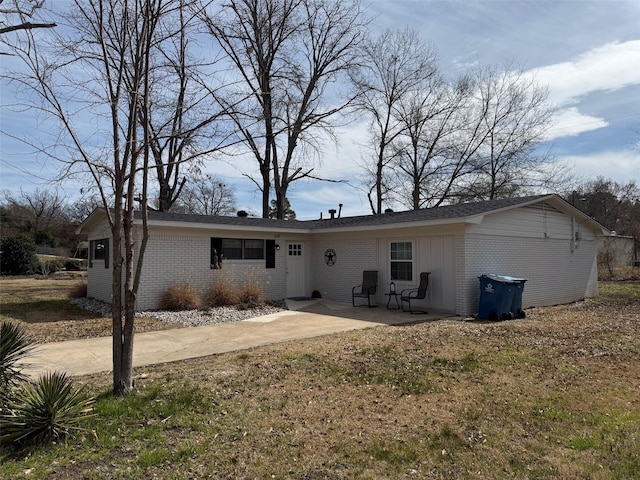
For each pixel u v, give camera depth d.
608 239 24.92
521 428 4.20
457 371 6.08
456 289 11.48
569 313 11.95
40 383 4.00
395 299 13.18
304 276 15.88
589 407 4.74
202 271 13.12
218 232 13.52
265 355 6.90
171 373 5.88
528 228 13.23
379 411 4.62
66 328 9.54
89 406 4.30
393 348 7.37
